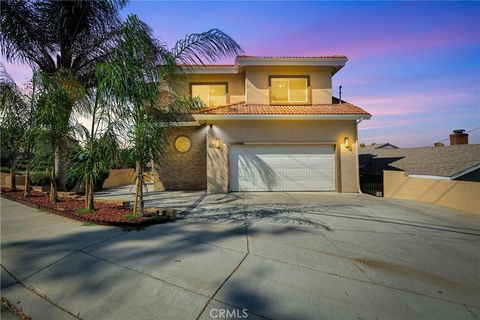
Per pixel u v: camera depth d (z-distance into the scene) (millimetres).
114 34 7883
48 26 8875
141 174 5824
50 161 7461
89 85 7918
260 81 12555
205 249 4184
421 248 4449
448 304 2760
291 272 3418
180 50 5910
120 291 2895
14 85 9047
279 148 11320
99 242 4449
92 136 6070
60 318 2467
